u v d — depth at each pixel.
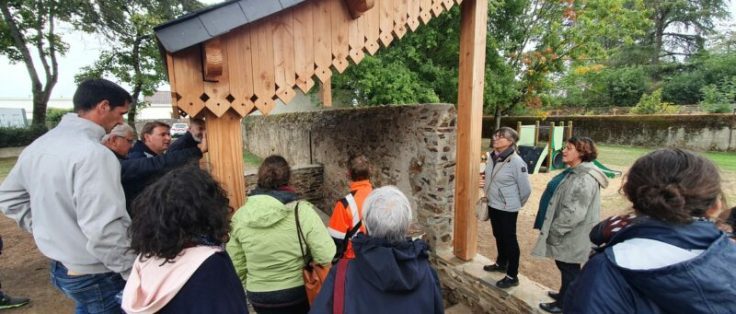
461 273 3.33
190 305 0.95
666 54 24.16
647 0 22.88
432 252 3.71
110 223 1.44
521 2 9.73
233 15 1.82
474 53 3.07
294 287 1.85
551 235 2.54
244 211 1.81
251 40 2.03
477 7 3.02
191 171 1.12
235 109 2.03
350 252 2.05
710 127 12.68
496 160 3.03
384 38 2.60
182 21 1.70
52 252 1.49
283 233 1.79
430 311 1.17
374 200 1.26
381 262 1.13
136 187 2.06
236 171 2.12
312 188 6.34
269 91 2.13
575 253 2.42
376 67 8.27
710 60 18.08
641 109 16.55
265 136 10.70
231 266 1.10
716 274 0.78
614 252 0.93
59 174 1.42
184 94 1.85
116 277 1.62
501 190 2.95
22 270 3.92
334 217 2.25
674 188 0.85
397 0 2.64
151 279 0.98
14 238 4.89
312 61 2.27
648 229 0.90
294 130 7.60
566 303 1.05
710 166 0.89
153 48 12.30
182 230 1.00
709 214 0.94
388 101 8.26
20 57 13.86
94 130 1.58
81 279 1.55
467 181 3.28
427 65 8.91
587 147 2.44
